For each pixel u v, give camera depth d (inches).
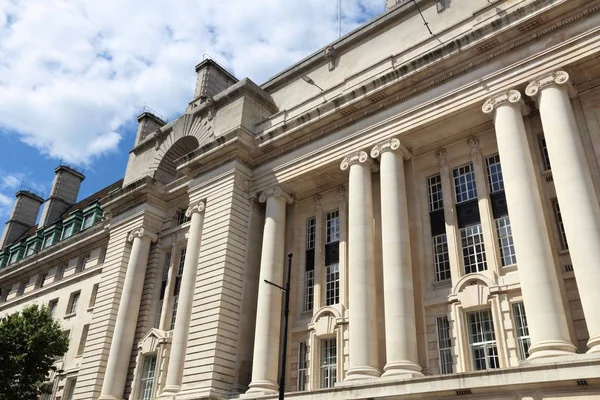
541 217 721.0
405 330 791.7
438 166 962.7
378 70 1035.9
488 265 818.8
